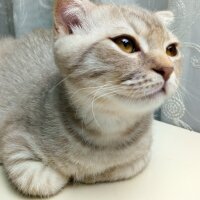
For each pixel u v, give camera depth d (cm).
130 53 17
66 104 19
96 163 19
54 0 18
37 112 20
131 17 18
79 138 19
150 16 19
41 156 20
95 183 20
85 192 20
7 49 27
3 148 21
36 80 22
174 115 26
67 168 19
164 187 20
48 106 20
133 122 20
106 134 19
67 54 18
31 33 27
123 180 21
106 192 20
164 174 21
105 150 19
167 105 26
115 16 18
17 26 29
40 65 23
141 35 17
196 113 26
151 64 17
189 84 25
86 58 18
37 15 29
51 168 20
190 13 23
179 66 19
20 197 19
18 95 22
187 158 23
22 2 28
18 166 20
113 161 20
